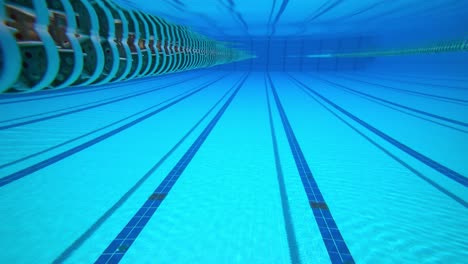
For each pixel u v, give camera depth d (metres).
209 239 1.38
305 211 1.65
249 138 3.21
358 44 15.49
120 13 3.33
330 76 12.95
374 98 6.25
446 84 8.47
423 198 1.81
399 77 11.40
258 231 1.45
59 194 1.82
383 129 3.62
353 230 1.46
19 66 1.63
